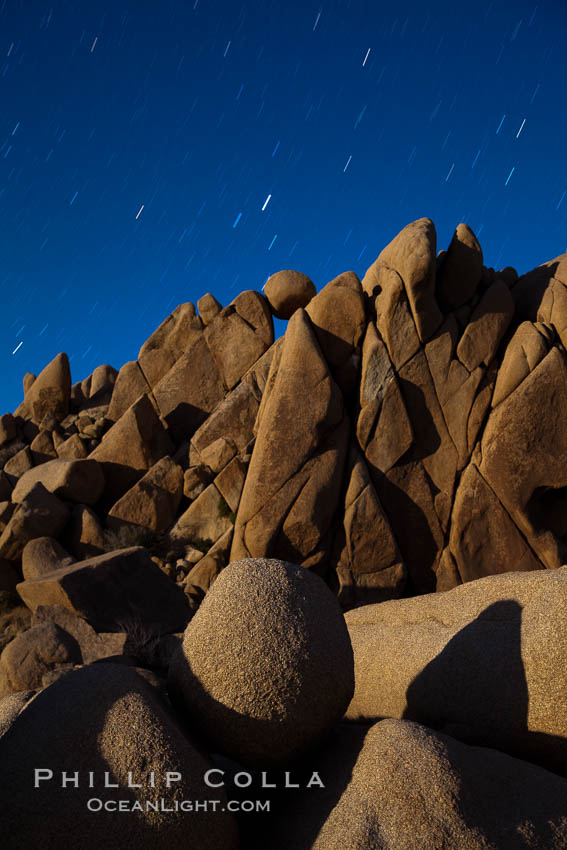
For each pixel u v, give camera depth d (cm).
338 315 1354
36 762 262
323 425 1276
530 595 397
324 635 323
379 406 1283
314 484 1245
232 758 319
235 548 1274
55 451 1834
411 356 1301
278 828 299
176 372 1803
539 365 1234
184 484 1521
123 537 1410
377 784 281
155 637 841
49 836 244
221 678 309
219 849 264
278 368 1374
